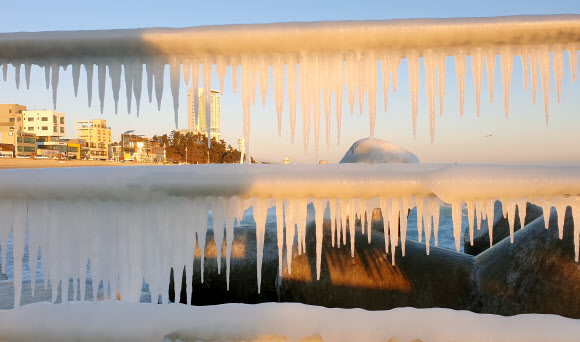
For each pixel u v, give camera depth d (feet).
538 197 6.56
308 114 7.08
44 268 7.04
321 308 6.41
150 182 6.67
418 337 5.97
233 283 11.50
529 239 8.69
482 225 15.26
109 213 6.96
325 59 6.97
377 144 13.30
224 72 7.21
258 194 6.75
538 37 6.53
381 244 10.00
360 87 6.97
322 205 6.89
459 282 8.87
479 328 5.96
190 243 6.95
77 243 6.99
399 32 6.53
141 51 7.04
